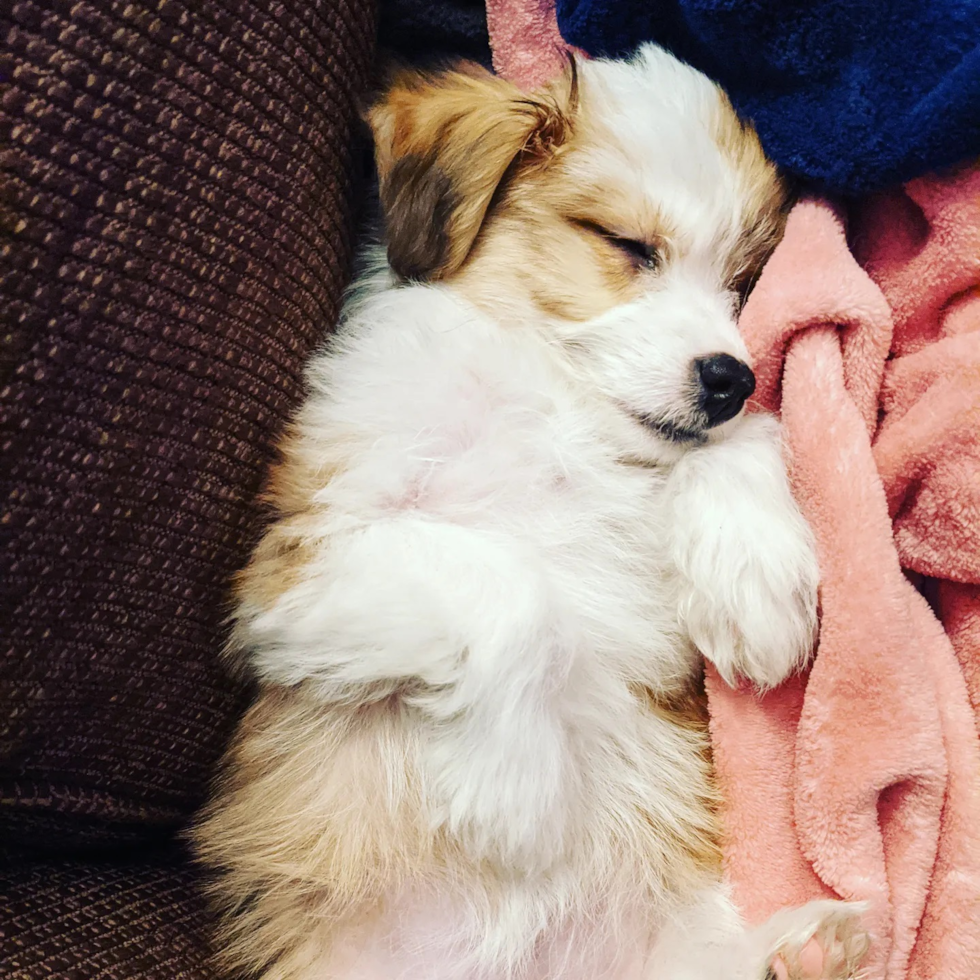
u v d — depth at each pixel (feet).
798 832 0.92
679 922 0.95
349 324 1.05
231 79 0.82
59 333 0.73
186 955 0.87
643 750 0.99
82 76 0.72
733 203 1.05
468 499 0.99
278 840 0.93
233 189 0.83
